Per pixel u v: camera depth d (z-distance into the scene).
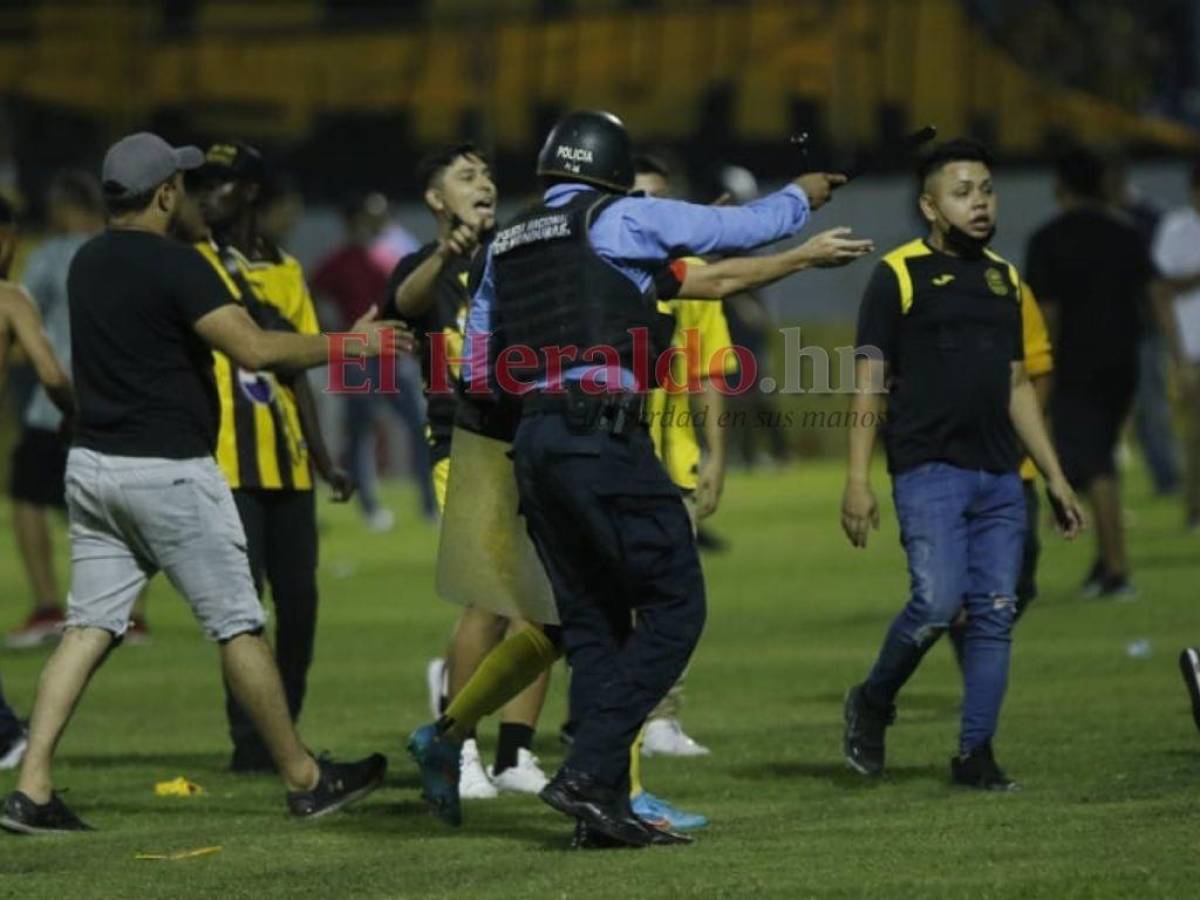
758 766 32.62
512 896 23.33
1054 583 55.88
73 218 50.12
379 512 77.19
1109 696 37.97
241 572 28.17
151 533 27.86
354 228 73.25
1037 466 30.27
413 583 61.16
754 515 76.75
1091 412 51.25
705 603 25.73
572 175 25.69
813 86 97.75
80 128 97.81
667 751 33.81
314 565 33.31
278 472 32.47
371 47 100.69
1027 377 30.38
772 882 23.59
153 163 27.88
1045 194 96.19
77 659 28.31
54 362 31.09
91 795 31.38
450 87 99.88
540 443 25.28
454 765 27.58
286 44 100.88
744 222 25.34
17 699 42.59
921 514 29.70
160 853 26.64
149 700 41.88
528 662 27.20
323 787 28.78
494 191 30.50
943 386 29.61
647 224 25.08
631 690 25.50
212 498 27.92
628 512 25.22
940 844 25.56
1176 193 95.94
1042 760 31.83
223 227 33.00
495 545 27.19
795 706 38.91
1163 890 22.59
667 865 24.72
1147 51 99.12
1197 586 53.84
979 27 97.12
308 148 101.31
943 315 29.67
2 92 97.19
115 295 27.55
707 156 98.81
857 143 96.75
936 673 42.50
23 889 24.61
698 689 41.16
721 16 99.19
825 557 64.31
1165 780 29.72
